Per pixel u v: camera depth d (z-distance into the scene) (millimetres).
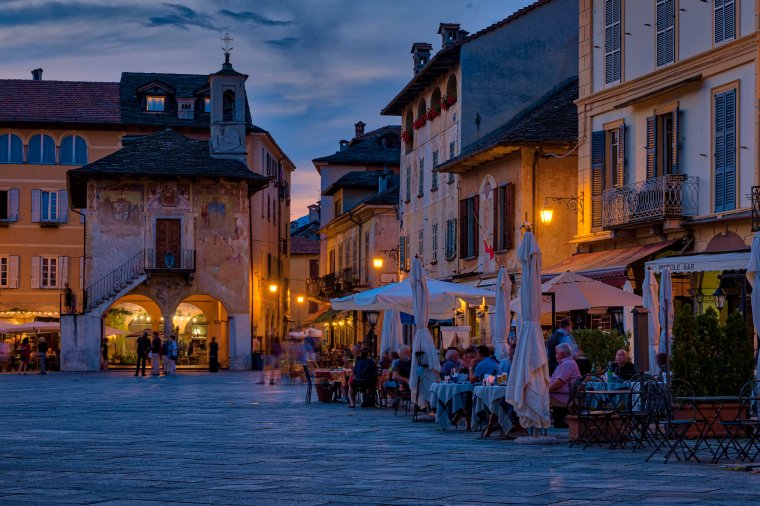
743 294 24453
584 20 34562
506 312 24656
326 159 83438
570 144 38906
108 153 74875
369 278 67000
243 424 22719
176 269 60219
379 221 66562
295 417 24938
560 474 13555
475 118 46031
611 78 33094
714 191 28016
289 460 15375
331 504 10961
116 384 43500
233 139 62562
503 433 19172
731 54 27359
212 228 61531
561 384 18625
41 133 74438
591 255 33000
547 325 37000
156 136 63375
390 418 24609
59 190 74375
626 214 31031
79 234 74562
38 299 73938
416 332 23984
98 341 59375
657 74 30484
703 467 14312
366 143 85125
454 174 48031
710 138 28250
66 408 28172
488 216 43188
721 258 24625
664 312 21328
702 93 28656
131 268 60594
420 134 54781
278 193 83625
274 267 80875
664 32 30375
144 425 22422
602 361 26234
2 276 73750
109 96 76875
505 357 23703
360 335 66750
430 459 15484
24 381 46688
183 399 32656
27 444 17984
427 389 23703
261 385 42562
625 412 17031
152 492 11914
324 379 31406
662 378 17938
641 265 30516
